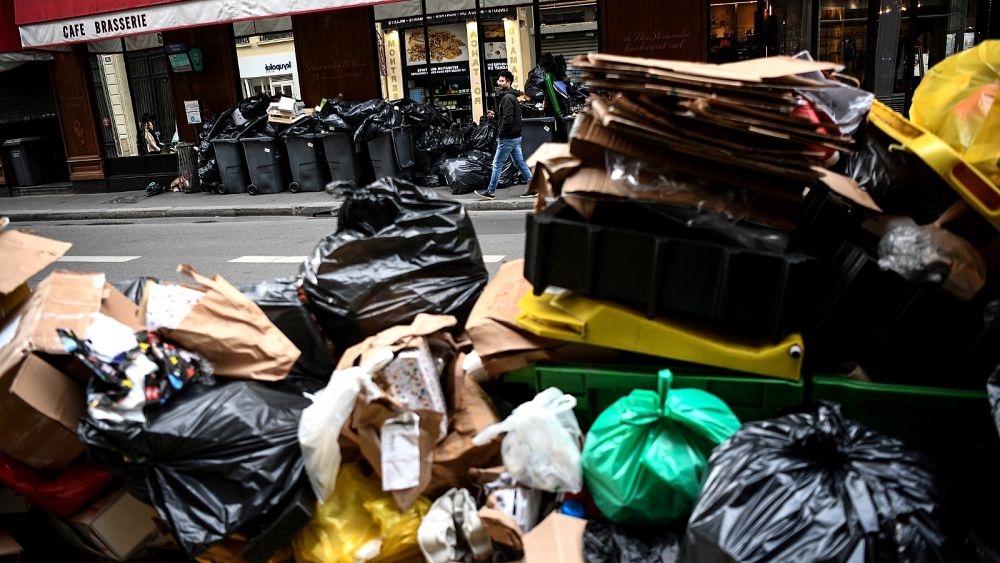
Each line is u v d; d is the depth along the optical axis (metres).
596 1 13.16
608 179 2.71
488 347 2.99
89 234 11.45
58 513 2.86
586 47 13.56
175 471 2.63
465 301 3.46
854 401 2.64
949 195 2.89
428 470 2.73
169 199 13.82
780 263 2.51
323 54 14.01
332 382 2.70
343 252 3.40
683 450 2.42
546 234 2.76
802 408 2.66
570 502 2.68
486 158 11.84
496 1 13.77
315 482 2.64
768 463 2.12
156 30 13.35
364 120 11.99
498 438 2.84
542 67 12.36
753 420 2.73
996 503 2.20
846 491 2.04
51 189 16.06
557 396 2.76
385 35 14.45
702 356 2.70
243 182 13.54
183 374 2.80
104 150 15.48
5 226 3.49
